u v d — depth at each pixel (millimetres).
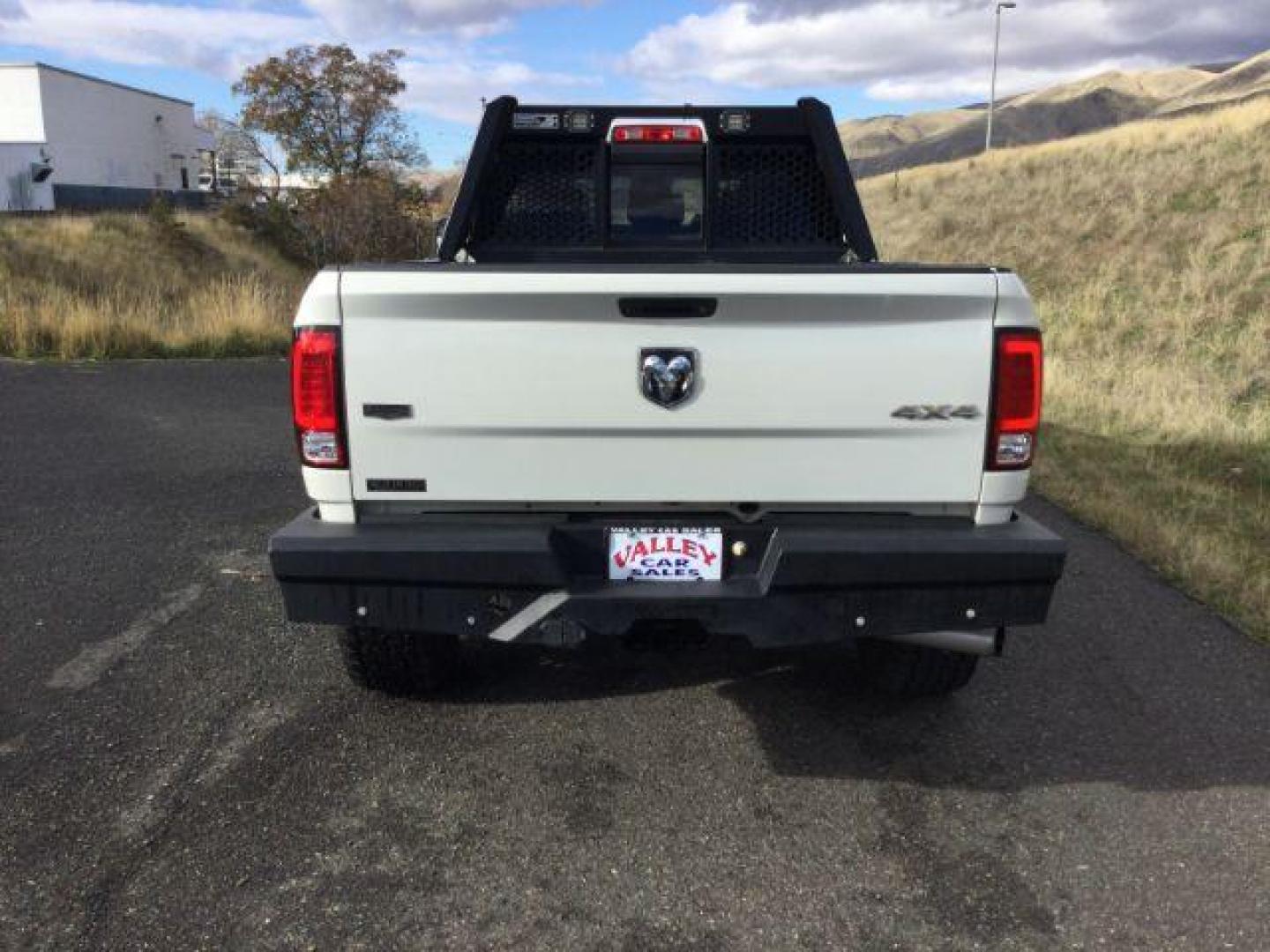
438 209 38312
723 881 2779
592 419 2971
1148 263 20859
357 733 3598
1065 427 10547
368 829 3002
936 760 3475
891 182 41781
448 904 2660
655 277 2859
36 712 3691
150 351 15086
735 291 2867
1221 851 2938
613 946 2512
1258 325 15336
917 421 3000
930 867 2850
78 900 2641
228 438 8969
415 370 2943
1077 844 2969
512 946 2506
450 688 3994
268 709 3771
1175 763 3457
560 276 2865
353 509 3055
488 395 2953
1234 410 11672
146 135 58406
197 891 2689
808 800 3201
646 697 3951
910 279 2898
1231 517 6766
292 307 17922
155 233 29344
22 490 7000
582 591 3004
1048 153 34875
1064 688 4074
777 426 2982
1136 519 6402
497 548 2939
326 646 4359
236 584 5113
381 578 2973
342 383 2963
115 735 3533
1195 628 4750
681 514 3096
